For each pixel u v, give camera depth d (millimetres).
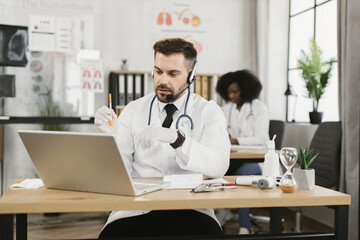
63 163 1149
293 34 4570
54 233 3184
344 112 2918
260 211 3971
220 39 4828
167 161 1614
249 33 4898
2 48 4145
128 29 4570
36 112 4266
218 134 1573
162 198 1114
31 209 1048
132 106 1762
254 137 3420
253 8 4883
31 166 4215
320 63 3656
